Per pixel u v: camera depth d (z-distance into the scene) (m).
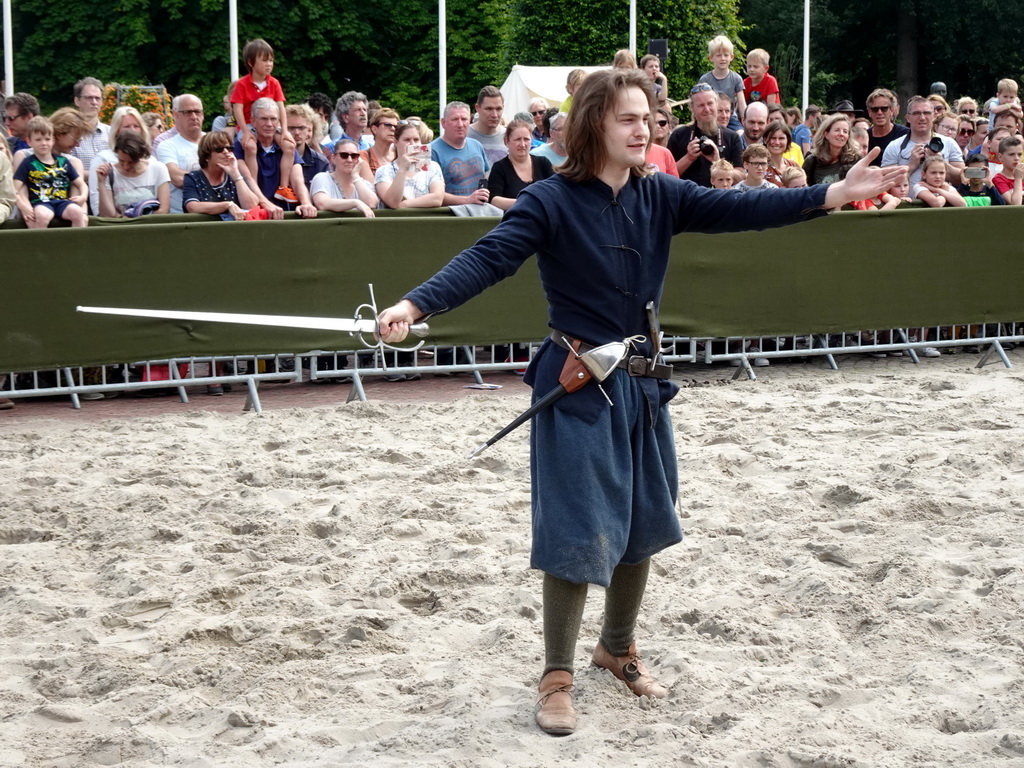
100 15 35.56
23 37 36.25
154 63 35.91
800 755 3.34
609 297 3.47
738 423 7.37
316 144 10.16
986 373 9.16
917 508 5.68
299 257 8.05
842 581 4.75
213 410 8.05
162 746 3.48
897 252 9.25
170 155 9.15
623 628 3.79
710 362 9.24
